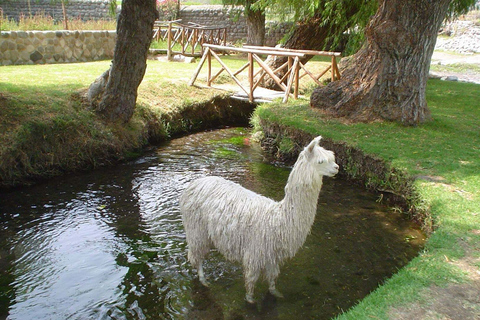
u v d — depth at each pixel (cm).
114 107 827
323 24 1162
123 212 596
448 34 2980
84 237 524
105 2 2558
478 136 773
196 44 1931
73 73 1119
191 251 409
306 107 946
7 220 564
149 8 762
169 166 787
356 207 612
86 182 701
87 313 387
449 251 404
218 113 1120
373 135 759
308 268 454
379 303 330
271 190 679
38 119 721
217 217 378
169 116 975
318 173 343
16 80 945
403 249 494
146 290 419
